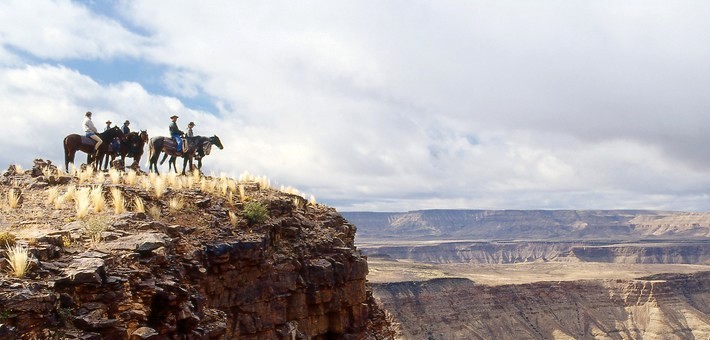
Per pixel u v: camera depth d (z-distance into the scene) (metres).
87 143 34.56
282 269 25.62
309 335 27.12
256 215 26.06
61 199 24.44
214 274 22.77
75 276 16.05
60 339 14.91
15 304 14.52
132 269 17.91
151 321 18.17
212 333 19.72
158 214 23.75
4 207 23.98
